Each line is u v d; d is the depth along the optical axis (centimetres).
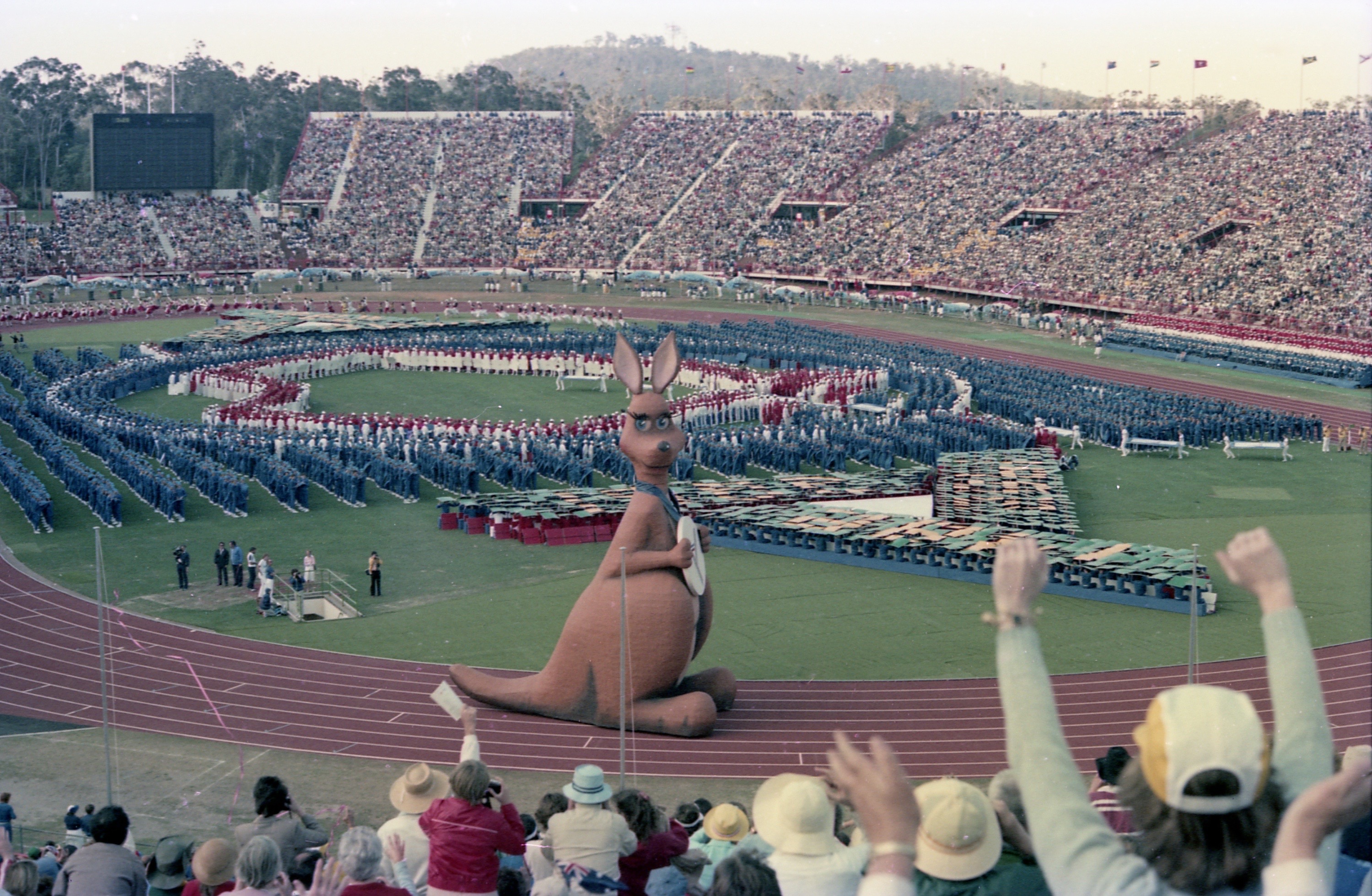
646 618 3672
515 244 17575
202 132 16650
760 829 1048
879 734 3788
